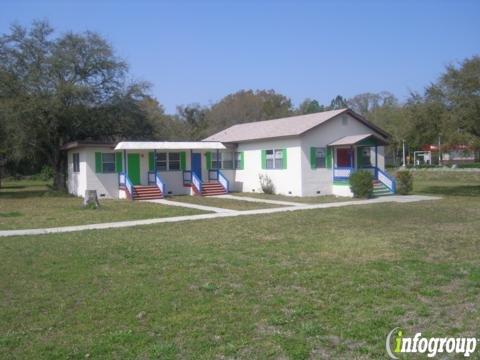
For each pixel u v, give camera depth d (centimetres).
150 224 1700
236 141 3188
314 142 2786
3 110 2917
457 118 2684
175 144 2950
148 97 3656
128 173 2948
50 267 1010
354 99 8769
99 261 1059
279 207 2220
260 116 7675
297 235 1390
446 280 850
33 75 3048
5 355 567
